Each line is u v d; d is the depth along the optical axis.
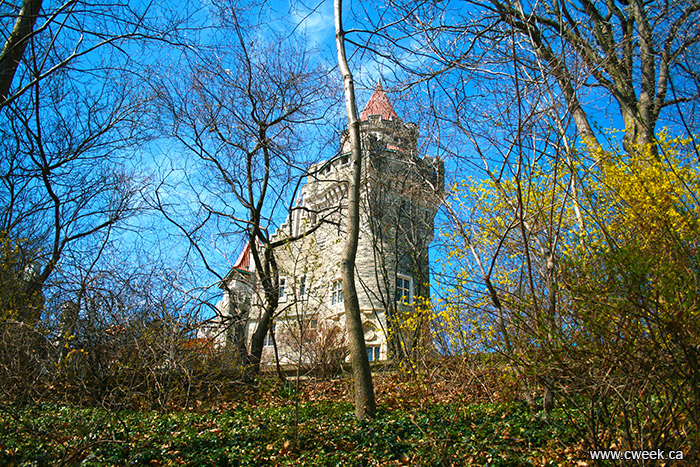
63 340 9.69
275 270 16.73
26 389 7.71
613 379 3.89
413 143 14.44
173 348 11.95
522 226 4.94
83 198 17.66
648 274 3.88
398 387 11.88
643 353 3.83
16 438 6.52
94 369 10.12
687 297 3.74
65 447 5.98
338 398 12.84
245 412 11.37
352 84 10.71
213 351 14.38
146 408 10.56
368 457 6.78
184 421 9.79
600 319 4.05
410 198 17.84
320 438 7.91
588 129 7.69
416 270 18.61
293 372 18.72
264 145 17.67
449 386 7.54
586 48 7.06
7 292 11.09
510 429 7.01
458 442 6.75
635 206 4.67
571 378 4.18
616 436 4.25
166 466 6.73
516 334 4.83
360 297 27.73
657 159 6.54
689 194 4.63
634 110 7.69
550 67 6.16
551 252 4.80
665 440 3.83
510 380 5.34
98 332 10.64
